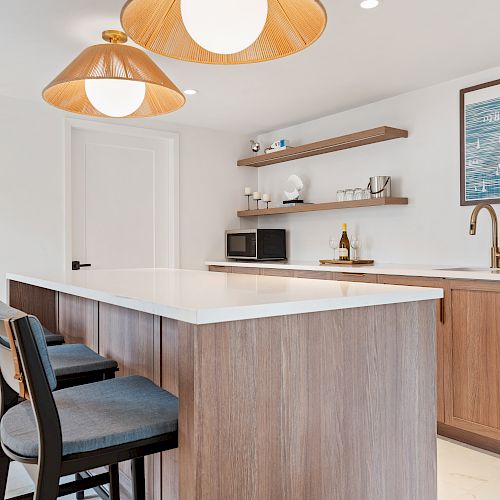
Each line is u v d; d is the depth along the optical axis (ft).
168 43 5.41
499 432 8.64
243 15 4.94
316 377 4.61
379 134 12.19
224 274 8.33
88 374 5.91
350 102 13.38
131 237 14.98
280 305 4.24
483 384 8.89
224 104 13.51
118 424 4.09
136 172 15.08
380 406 5.08
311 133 15.29
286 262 15.20
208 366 3.99
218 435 4.02
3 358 4.22
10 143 12.81
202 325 3.97
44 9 8.20
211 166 16.38
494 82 10.73
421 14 8.35
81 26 8.85
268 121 15.37
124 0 7.89
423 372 5.47
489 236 10.89
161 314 4.24
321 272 12.13
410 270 10.04
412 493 5.33
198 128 16.10
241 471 4.14
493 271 9.48
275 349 4.35
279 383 4.38
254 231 15.16
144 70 6.79
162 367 5.82
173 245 15.52
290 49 5.42
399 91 12.44
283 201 16.07
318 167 15.07
